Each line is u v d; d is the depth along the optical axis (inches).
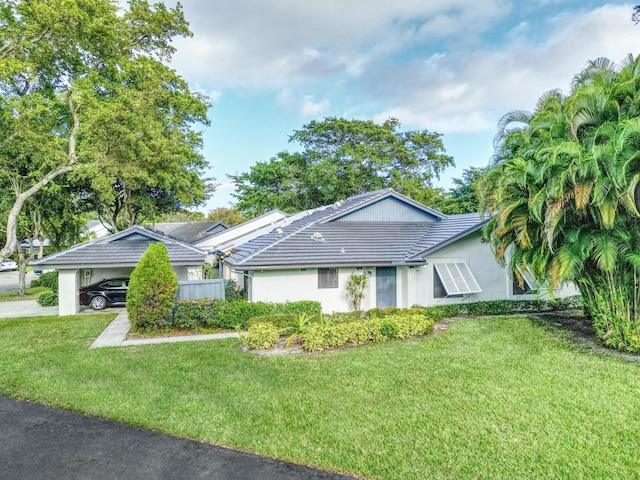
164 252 518.3
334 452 210.5
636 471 190.9
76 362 375.9
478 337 463.5
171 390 300.2
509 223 441.7
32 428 244.2
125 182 876.6
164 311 506.3
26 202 904.9
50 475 193.6
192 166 1108.5
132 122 724.7
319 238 686.5
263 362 370.3
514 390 294.5
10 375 339.6
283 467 198.2
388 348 418.3
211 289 586.2
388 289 681.0
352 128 1389.0
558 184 377.1
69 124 778.8
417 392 292.5
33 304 813.9
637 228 379.9
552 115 427.2
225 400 280.4
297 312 567.8
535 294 617.0
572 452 208.5
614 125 362.0
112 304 734.5
